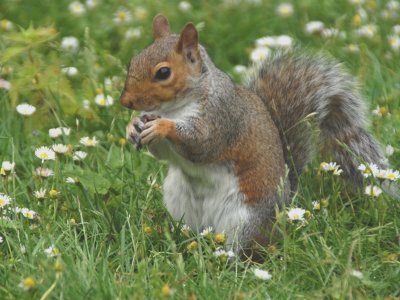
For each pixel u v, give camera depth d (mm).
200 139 9461
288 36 14180
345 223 10023
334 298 8375
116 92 12461
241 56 14586
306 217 9633
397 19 15094
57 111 12117
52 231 9469
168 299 8133
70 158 11031
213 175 9719
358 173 10992
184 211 10008
